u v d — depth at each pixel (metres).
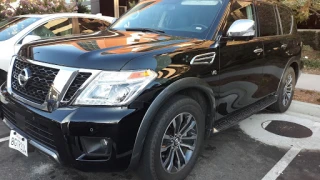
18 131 2.81
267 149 3.85
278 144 4.01
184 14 3.63
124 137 2.39
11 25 5.57
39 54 2.72
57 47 2.75
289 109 5.42
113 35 3.34
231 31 3.22
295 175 3.27
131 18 4.06
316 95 6.05
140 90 2.42
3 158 3.40
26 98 2.69
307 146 3.98
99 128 2.32
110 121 2.32
